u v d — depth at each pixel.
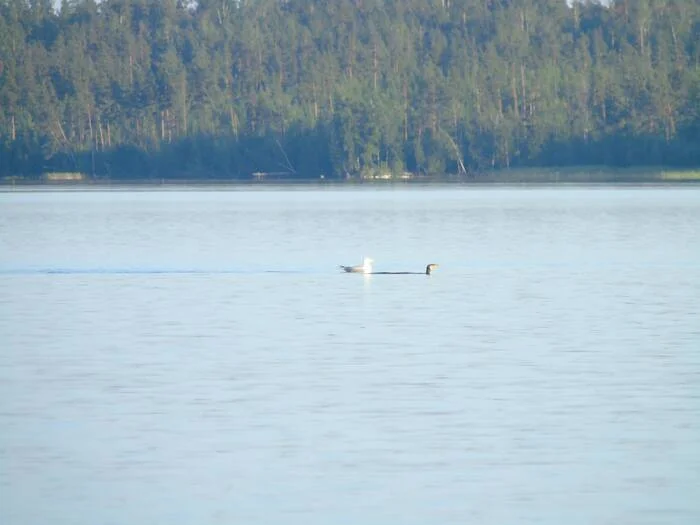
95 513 75.00
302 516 74.50
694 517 74.00
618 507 75.62
